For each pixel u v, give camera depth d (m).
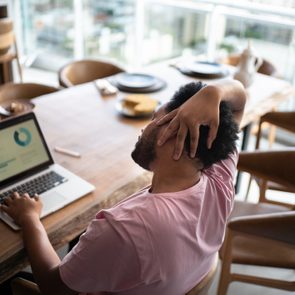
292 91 2.38
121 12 3.97
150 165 0.88
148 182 1.42
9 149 1.29
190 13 3.55
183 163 0.85
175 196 0.85
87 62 2.66
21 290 1.13
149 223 0.80
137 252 0.79
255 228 1.33
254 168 1.77
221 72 2.38
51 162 1.38
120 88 2.14
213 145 0.84
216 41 3.46
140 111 1.81
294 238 1.30
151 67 2.54
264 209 1.79
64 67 2.55
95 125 1.74
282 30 3.12
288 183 1.73
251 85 2.29
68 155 1.50
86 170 1.41
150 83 2.18
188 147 0.83
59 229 1.15
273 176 1.75
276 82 2.38
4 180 1.26
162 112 0.95
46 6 4.45
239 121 1.19
